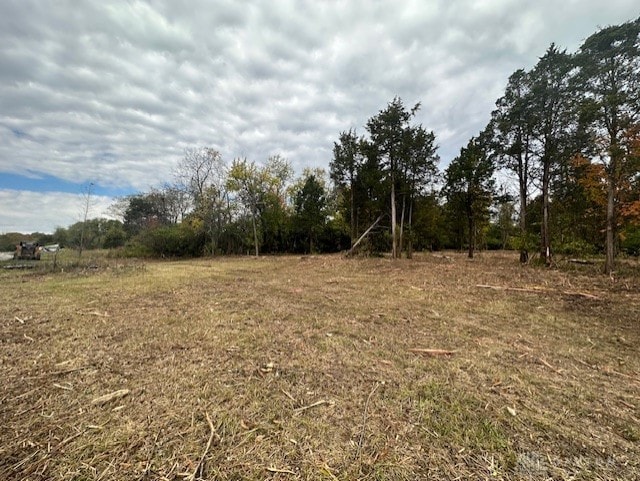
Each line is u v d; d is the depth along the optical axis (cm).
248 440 192
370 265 1374
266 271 1209
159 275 1062
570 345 382
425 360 329
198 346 365
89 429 202
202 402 237
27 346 360
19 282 855
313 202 2452
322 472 166
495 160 1437
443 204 2133
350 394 253
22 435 194
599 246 1460
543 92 1138
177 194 2745
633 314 534
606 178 984
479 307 580
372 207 1900
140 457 176
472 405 237
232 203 2497
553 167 1228
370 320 489
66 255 1611
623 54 895
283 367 307
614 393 259
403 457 178
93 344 368
